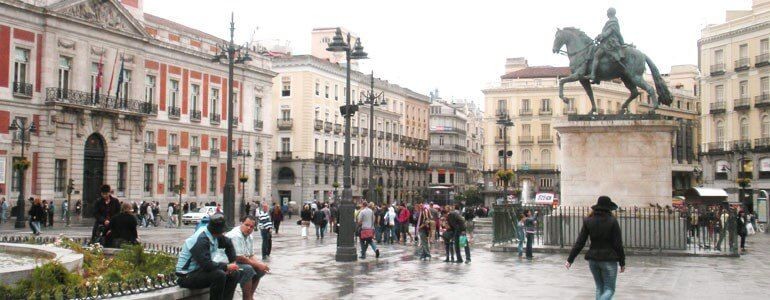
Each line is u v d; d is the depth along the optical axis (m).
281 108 83.69
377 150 100.31
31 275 9.95
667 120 21.73
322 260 21.61
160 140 58.53
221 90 66.00
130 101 54.47
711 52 71.38
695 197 45.66
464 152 131.50
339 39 21.88
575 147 22.64
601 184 22.28
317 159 83.38
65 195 49.38
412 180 112.62
